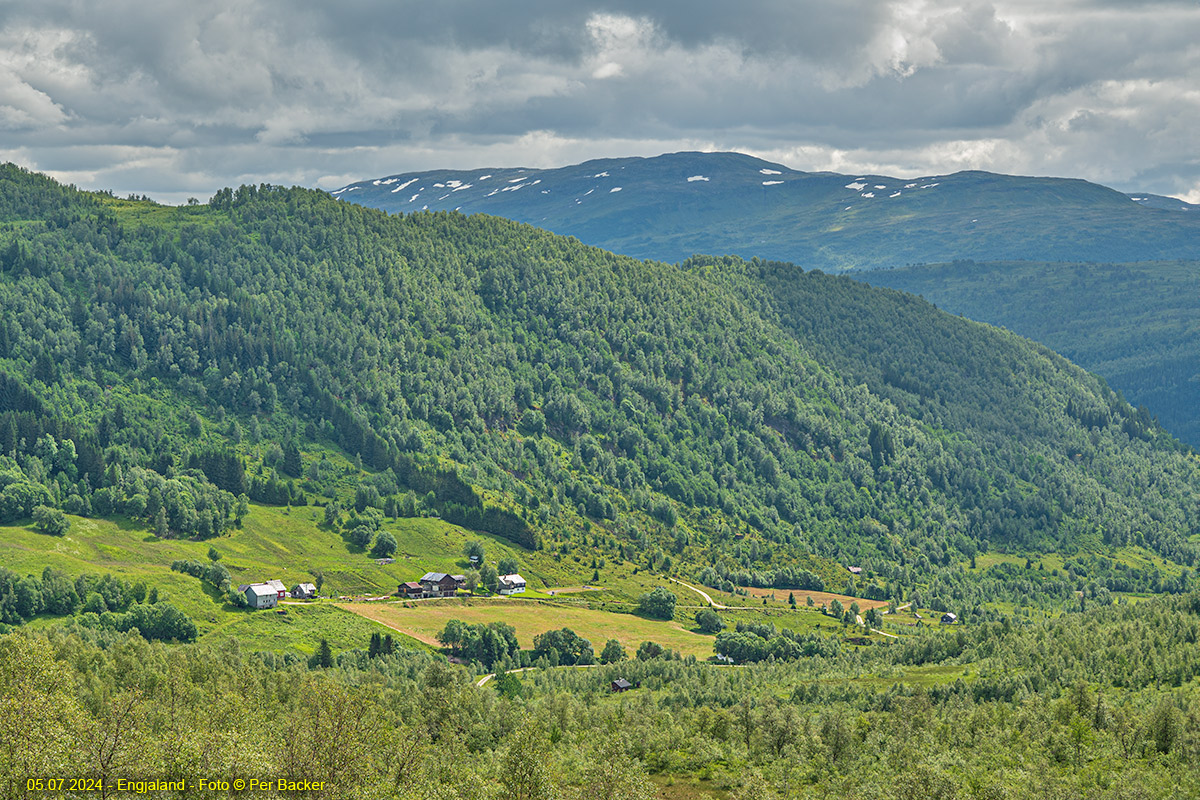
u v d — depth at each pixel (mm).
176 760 149750
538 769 166250
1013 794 176625
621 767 171375
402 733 179500
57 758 142000
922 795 174750
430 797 157875
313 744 159750
